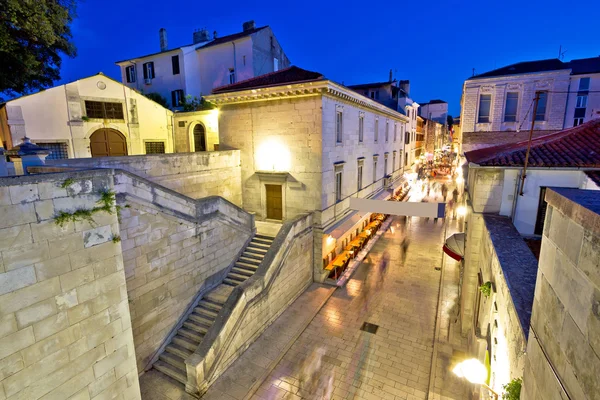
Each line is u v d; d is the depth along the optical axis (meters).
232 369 10.58
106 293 6.45
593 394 2.63
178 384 10.02
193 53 25.25
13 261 5.11
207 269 12.83
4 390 5.12
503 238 7.86
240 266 14.22
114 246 6.54
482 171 9.66
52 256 5.59
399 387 9.82
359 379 10.15
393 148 28.52
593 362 2.66
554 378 3.40
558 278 3.50
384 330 12.53
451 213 28.30
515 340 5.26
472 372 5.91
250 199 17.39
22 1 10.83
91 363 6.29
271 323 12.94
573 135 9.94
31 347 5.41
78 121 17.28
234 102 16.50
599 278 2.63
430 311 13.77
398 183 29.44
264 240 15.19
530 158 9.07
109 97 18.50
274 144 16.05
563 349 3.25
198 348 10.01
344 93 15.81
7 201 5.00
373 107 20.88
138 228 9.88
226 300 11.43
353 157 18.83
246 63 23.55
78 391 6.11
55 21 12.52
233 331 10.81
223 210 13.55
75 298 5.96
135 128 19.77
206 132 20.75
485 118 20.70
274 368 10.68
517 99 19.86
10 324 5.13
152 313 10.57
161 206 10.60
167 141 21.58
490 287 7.70
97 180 6.17
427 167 49.78
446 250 13.57
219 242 13.40
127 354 6.92
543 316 3.85
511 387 4.90
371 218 24.81
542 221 9.12
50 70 16.70
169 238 10.98
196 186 14.91
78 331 6.04
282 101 15.38
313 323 13.08
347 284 16.30
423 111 71.69
